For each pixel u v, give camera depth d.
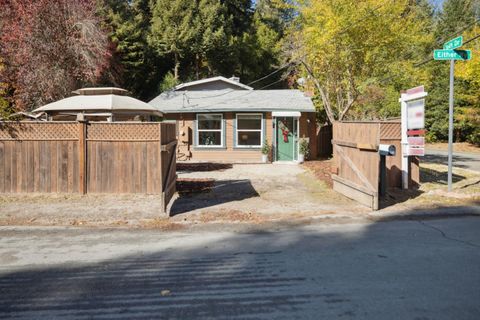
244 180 12.71
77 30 19.08
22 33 17.28
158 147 9.20
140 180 9.30
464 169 14.95
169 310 3.52
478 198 9.05
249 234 6.43
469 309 3.46
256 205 8.79
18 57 17.22
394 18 14.79
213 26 31.23
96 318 3.38
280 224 7.14
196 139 19.44
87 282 4.25
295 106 18.75
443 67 31.58
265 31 35.97
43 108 11.38
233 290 3.97
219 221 7.38
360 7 13.91
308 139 18.59
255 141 19.19
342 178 10.05
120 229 6.83
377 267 4.62
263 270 4.57
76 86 19.67
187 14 30.25
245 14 38.75
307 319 3.30
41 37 17.80
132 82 30.17
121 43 27.58
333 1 13.96
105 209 8.19
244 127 19.22
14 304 3.69
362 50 14.69
